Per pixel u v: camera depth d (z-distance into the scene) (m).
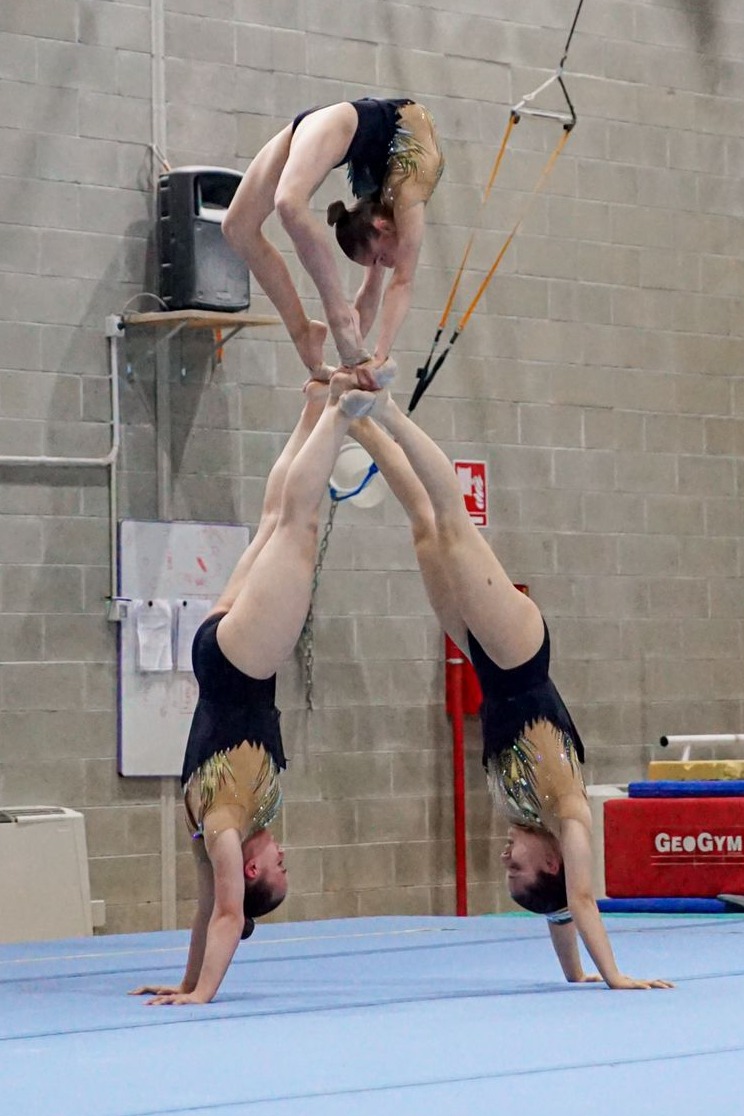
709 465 20.69
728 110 21.11
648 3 20.61
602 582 19.86
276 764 9.91
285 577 9.72
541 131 19.78
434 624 18.89
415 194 9.81
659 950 12.61
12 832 15.67
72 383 17.02
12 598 16.59
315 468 9.66
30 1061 7.76
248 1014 9.24
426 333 19.00
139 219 17.42
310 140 9.35
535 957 12.37
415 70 19.08
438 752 18.78
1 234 16.77
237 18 18.09
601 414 20.00
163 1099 6.68
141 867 17.03
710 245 20.86
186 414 17.66
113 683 17.02
